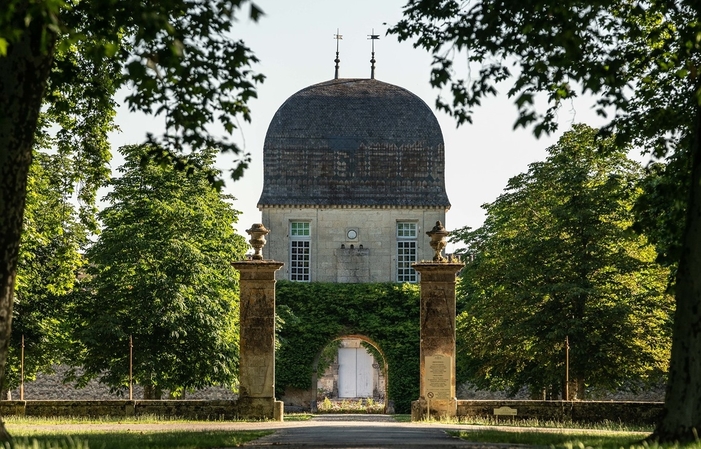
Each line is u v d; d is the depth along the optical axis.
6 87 16.42
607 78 18.67
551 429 28.42
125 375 46.69
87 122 31.94
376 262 69.12
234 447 18.03
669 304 43.50
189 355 47.78
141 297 47.34
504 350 45.66
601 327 43.12
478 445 18.39
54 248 49.47
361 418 53.53
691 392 16.88
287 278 68.69
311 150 69.69
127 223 49.81
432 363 35.22
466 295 58.72
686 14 22.12
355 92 71.12
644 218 22.11
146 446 17.12
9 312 16.78
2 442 16.33
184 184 51.78
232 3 13.00
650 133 22.23
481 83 19.19
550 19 17.61
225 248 52.94
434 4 21.56
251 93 19.70
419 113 70.75
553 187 47.38
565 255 44.72
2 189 16.50
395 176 69.88
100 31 18.64
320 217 69.19
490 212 53.56
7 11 13.28
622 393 60.66
